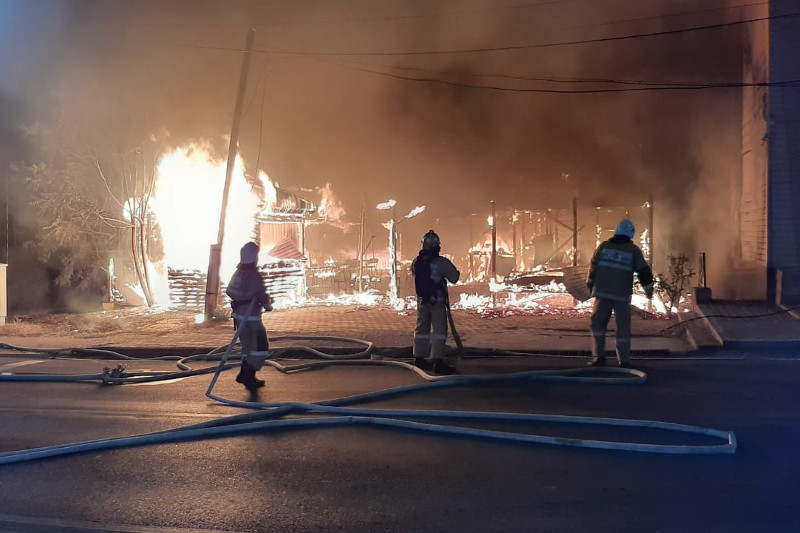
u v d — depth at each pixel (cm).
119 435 643
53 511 460
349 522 432
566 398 748
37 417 714
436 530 418
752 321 1173
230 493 487
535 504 456
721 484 485
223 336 1279
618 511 441
